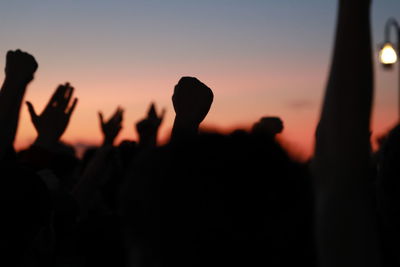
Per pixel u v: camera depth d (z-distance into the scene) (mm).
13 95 1641
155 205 934
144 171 960
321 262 961
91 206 2549
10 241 1503
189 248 928
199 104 1603
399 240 1104
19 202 1504
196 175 936
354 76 968
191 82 1615
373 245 947
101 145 2643
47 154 2074
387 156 1108
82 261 2346
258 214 940
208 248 928
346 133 963
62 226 1989
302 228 974
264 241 940
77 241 2381
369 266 937
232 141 966
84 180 2332
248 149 960
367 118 968
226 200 932
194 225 927
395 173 1088
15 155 2027
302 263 969
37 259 1649
